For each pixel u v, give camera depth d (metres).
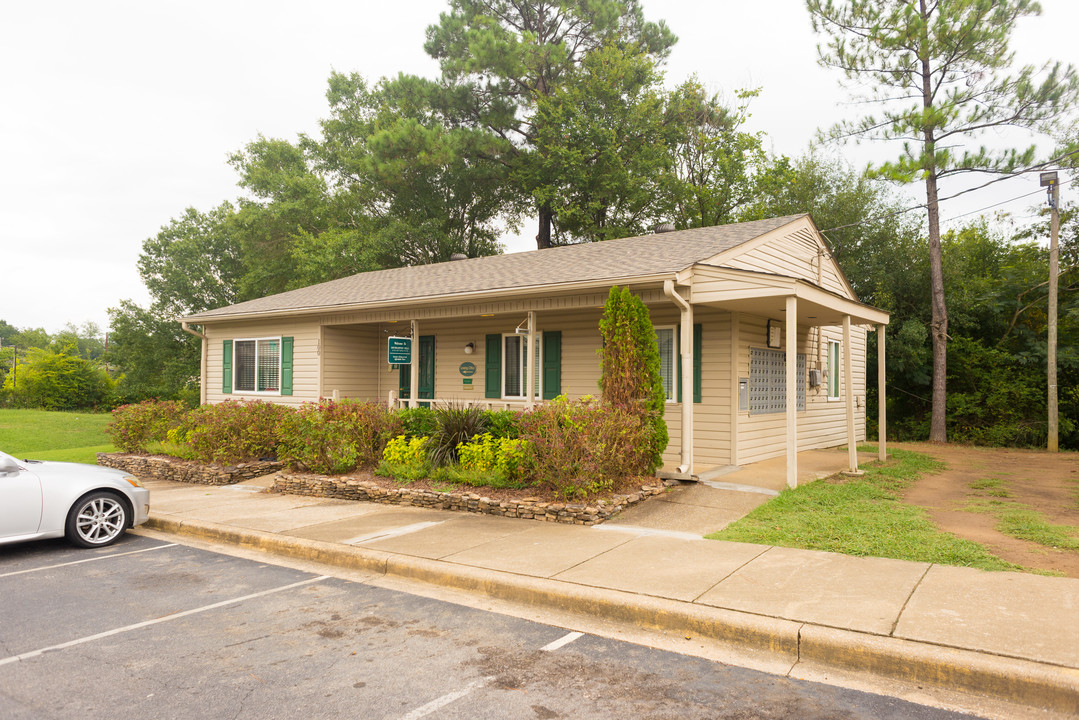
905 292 22.88
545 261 14.53
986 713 3.50
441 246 29.95
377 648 4.45
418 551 6.55
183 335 36.66
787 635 4.29
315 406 11.17
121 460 13.62
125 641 4.60
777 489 9.20
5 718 3.48
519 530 7.43
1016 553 6.19
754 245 12.17
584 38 30.88
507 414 10.37
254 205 32.00
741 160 29.03
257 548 7.34
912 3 18.56
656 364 9.61
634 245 14.23
